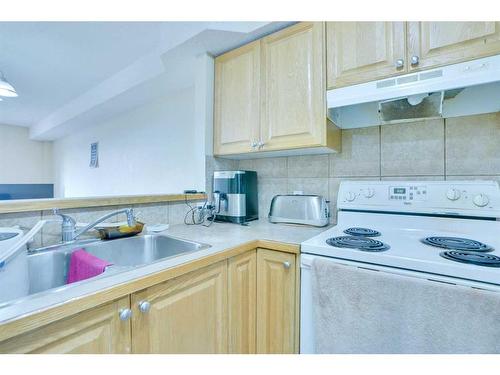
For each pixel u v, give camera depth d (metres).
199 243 1.09
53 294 0.59
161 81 2.35
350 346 0.86
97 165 3.96
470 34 1.01
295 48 1.43
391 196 1.32
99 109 3.22
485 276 0.71
